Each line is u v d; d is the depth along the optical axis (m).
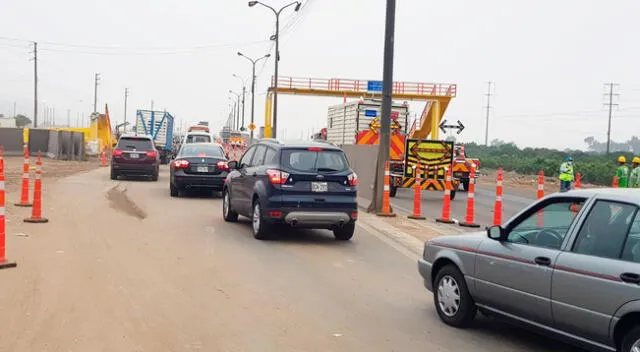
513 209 22.33
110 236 11.86
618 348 5.27
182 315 7.02
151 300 7.57
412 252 11.89
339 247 11.98
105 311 7.04
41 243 10.81
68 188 21.30
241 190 13.50
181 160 19.94
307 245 12.02
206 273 9.12
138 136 26.44
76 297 7.56
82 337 6.16
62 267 9.09
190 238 12.13
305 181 11.88
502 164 65.31
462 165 26.11
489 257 6.59
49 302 7.31
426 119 46.00
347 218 12.06
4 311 6.92
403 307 7.83
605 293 5.29
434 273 7.45
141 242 11.38
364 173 20.14
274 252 11.09
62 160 44.09
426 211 20.22
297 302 7.79
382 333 6.73
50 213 14.54
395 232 14.21
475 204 24.06
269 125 46.12
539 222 6.30
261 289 8.34
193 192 22.09
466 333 6.86
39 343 5.95
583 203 5.89
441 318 7.26
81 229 12.49
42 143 47.34
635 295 5.05
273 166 12.02
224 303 7.58
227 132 63.47
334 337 6.50
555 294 5.76
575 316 5.57
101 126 56.75
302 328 6.75
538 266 5.97
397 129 30.33
